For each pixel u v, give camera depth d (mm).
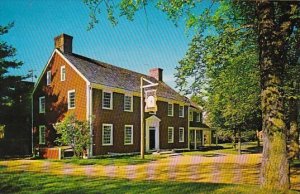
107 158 26562
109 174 15914
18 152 34281
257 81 15344
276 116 8766
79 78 29297
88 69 30891
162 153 33469
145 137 34219
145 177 14859
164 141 37531
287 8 9023
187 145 42094
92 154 27609
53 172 16484
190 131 45406
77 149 26609
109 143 29750
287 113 16438
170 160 24844
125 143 31625
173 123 39469
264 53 8953
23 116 35531
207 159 25875
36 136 33281
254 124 32906
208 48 10578
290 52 12422
